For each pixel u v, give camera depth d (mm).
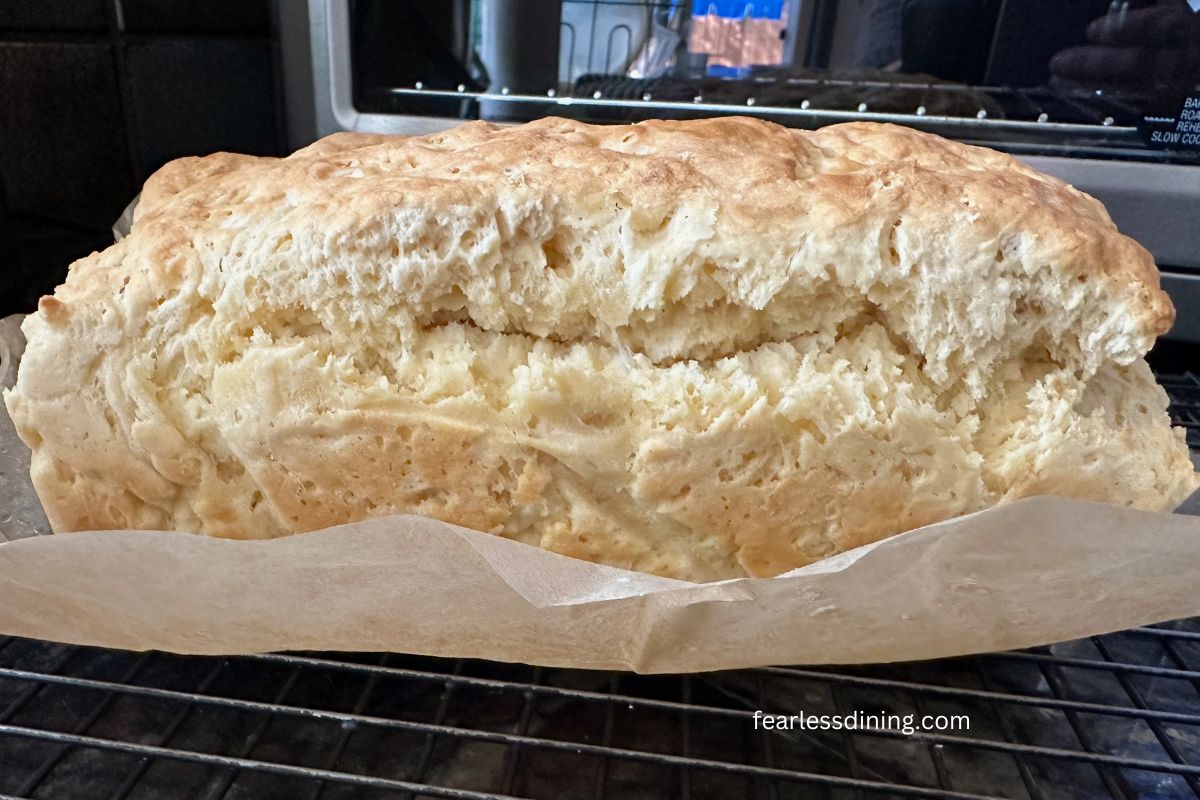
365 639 162
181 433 166
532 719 161
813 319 165
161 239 165
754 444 161
